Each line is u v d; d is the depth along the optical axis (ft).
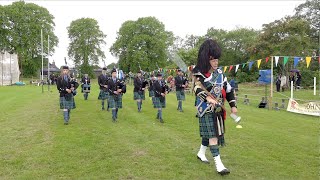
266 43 82.58
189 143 18.78
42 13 166.50
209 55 13.09
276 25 82.58
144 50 156.04
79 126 24.91
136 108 39.06
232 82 59.57
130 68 160.76
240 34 166.61
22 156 15.81
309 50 81.87
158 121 27.96
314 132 23.12
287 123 27.78
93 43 170.19
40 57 166.81
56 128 23.91
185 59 126.31
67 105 26.12
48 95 60.64
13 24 162.61
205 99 12.97
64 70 26.27
